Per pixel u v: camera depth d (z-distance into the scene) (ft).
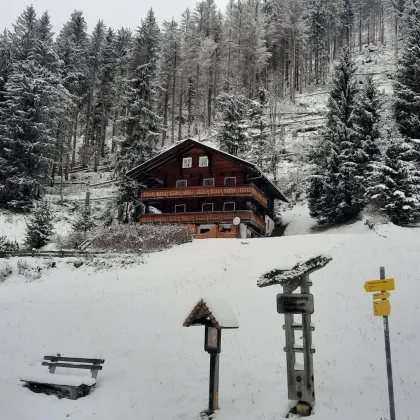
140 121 146.20
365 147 123.75
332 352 35.81
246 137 163.94
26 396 33.73
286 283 28.84
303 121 207.82
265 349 38.78
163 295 59.31
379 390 28.58
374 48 291.79
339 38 313.53
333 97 143.84
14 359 43.16
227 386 32.86
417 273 51.55
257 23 260.42
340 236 80.43
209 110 236.63
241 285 59.26
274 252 74.43
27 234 111.75
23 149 150.71
